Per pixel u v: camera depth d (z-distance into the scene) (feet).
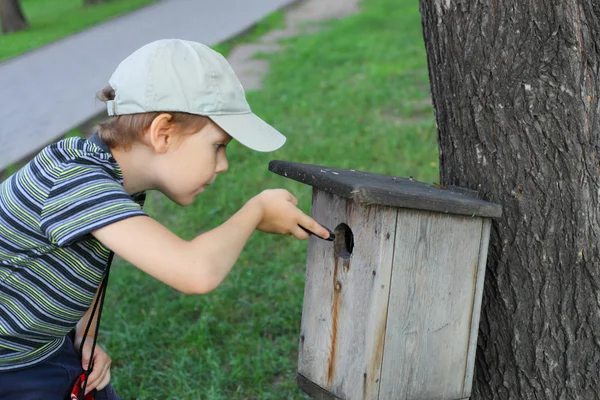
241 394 11.83
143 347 13.00
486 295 8.64
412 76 33.50
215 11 58.39
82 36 51.90
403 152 23.00
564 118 7.94
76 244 6.64
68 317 6.98
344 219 7.70
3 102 33.01
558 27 7.77
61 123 28.60
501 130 8.16
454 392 8.21
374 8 53.31
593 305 8.30
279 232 7.21
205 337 13.14
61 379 7.54
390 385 7.69
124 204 6.31
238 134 6.61
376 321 7.38
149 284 15.33
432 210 7.24
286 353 12.84
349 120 26.84
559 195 8.11
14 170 23.57
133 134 6.59
